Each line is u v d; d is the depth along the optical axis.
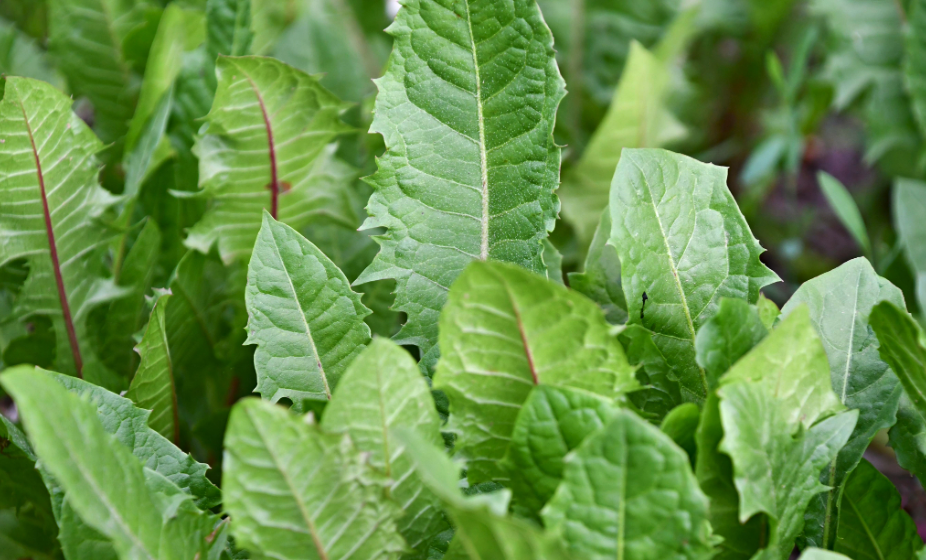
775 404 0.63
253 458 0.61
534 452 0.62
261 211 0.76
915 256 0.85
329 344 0.68
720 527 0.64
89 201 0.73
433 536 0.64
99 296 0.75
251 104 0.73
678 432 0.63
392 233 0.69
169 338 0.76
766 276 0.68
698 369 0.67
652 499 0.61
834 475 0.67
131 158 0.80
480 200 0.69
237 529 0.61
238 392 0.79
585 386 0.64
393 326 0.81
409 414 0.63
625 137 0.88
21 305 0.73
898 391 0.67
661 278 0.67
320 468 0.62
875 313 0.65
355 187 0.87
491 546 0.59
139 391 0.69
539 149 0.69
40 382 0.61
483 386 0.63
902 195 0.86
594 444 0.61
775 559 0.63
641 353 0.67
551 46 0.69
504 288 0.62
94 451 0.62
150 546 0.62
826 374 0.64
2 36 0.89
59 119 0.71
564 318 0.62
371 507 0.62
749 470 0.62
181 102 0.79
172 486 0.65
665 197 0.67
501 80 0.69
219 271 0.79
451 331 0.62
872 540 0.67
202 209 0.79
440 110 0.69
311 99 0.74
